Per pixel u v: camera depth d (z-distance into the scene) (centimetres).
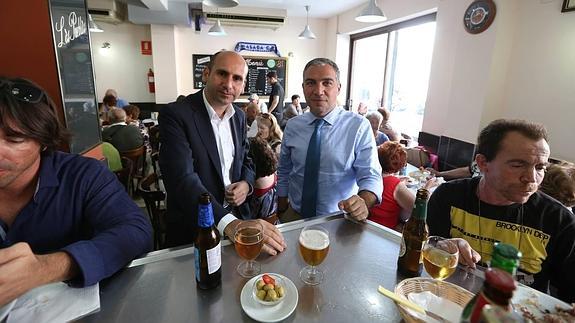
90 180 89
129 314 64
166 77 568
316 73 147
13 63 161
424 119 356
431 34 395
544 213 101
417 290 68
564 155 231
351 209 108
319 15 598
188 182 120
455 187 115
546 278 103
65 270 66
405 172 259
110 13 499
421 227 81
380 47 519
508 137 94
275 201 187
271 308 66
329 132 153
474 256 84
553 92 235
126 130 323
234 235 86
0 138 68
